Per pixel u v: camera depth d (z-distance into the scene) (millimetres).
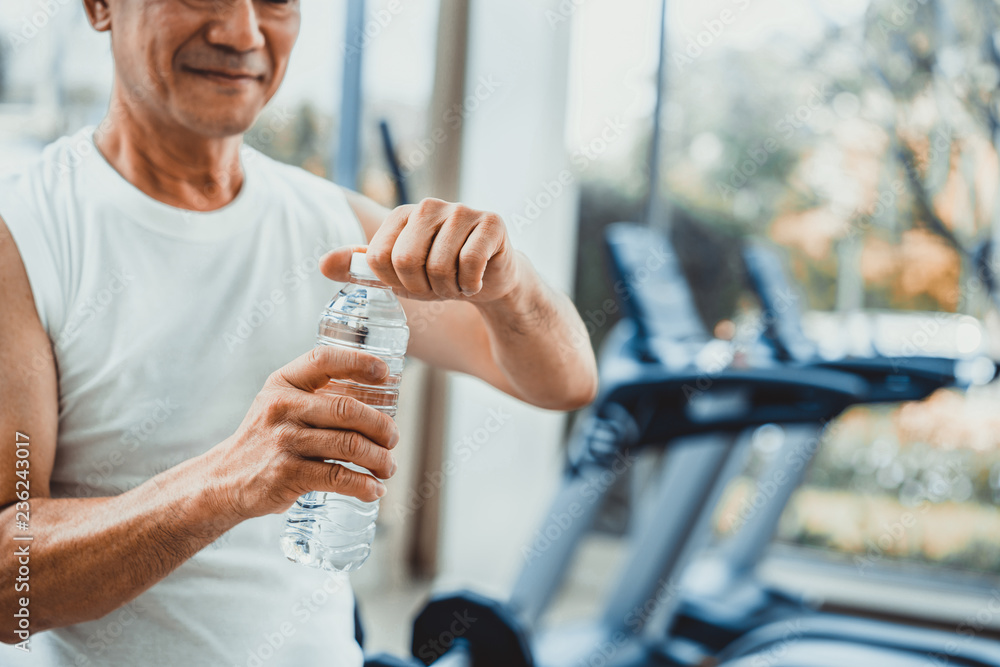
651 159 3879
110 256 836
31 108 2297
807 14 3756
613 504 3861
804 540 3799
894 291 3727
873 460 3703
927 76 3645
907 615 3348
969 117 3609
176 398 863
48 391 790
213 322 883
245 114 852
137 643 841
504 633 1150
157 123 852
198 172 893
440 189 3494
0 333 755
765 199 3857
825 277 3807
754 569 3275
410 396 3545
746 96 3844
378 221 1067
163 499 687
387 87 3340
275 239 935
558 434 3826
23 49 2273
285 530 858
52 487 844
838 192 3779
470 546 3713
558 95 3723
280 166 1031
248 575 876
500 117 3596
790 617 2941
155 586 841
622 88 3846
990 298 3607
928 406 3621
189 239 874
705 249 3920
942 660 2279
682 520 2619
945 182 3650
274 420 642
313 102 3104
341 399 630
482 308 827
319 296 957
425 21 3412
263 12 843
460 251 649
